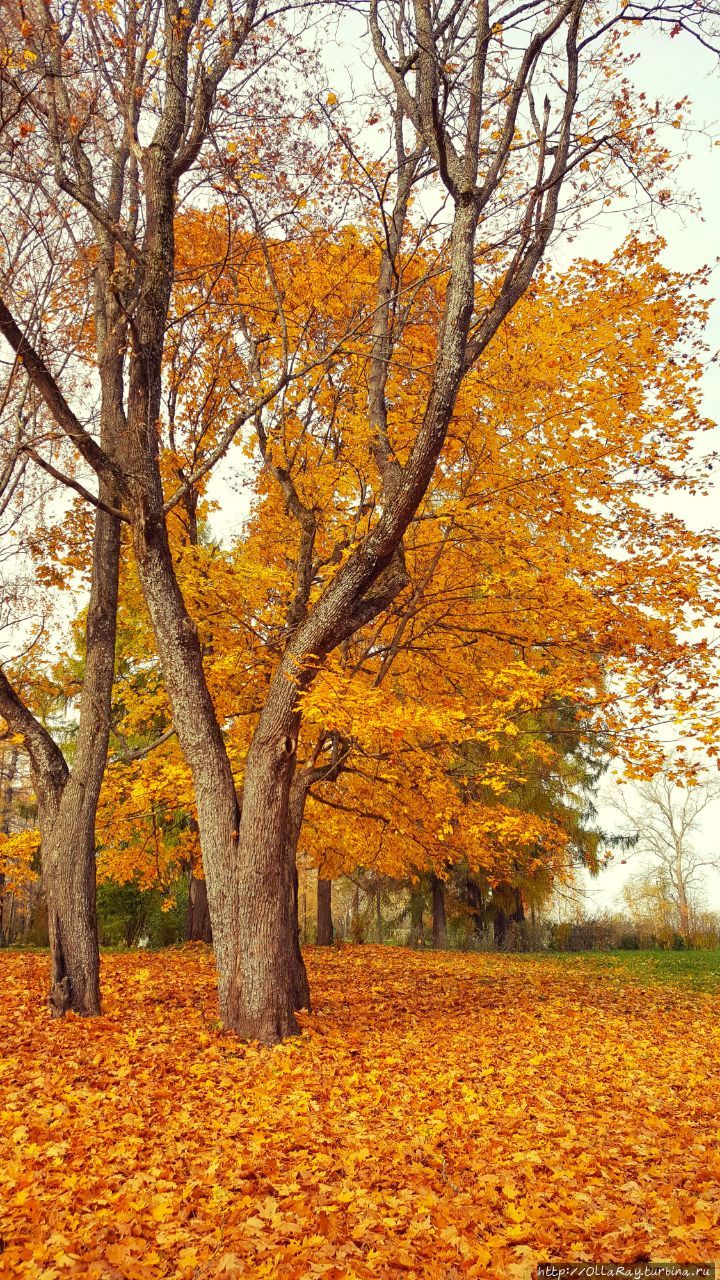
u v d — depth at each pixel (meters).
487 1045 8.38
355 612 8.45
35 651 11.84
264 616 11.27
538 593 9.68
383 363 10.17
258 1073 6.69
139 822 15.10
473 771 11.75
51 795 9.66
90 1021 8.47
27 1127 4.99
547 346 9.70
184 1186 4.16
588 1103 6.07
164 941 24.98
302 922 34.38
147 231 8.98
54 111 8.00
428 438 8.00
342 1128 5.24
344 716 8.04
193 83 8.73
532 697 9.07
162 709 13.45
